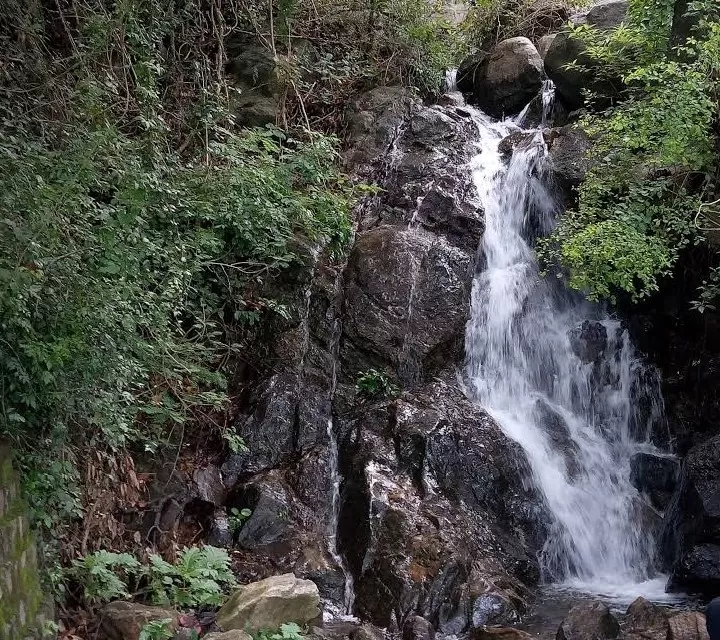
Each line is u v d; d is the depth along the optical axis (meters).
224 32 9.12
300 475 6.64
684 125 6.91
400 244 8.02
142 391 6.29
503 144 9.63
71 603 4.96
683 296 8.17
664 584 6.72
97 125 6.30
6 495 4.26
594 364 8.46
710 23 7.19
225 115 8.03
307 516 6.42
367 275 7.77
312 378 7.20
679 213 7.50
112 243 5.48
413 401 7.26
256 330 7.29
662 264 7.16
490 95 10.73
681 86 7.04
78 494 5.08
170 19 8.19
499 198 9.14
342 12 10.56
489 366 8.11
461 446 6.88
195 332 7.07
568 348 8.47
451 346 7.75
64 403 4.70
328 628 5.56
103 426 5.08
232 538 6.17
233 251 7.28
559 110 10.22
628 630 5.40
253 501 6.32
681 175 7.73
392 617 5.62
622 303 8.59
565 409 8.26
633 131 7.54
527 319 8.45
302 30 10.24
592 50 9.00
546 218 8.90
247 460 6.74
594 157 8.45
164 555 5.75
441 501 6.54
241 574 5.84
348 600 5.90
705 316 7.91
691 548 6.40
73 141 5.73
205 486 6.39
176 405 6.36
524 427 7.69
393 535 6.08
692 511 6.61
